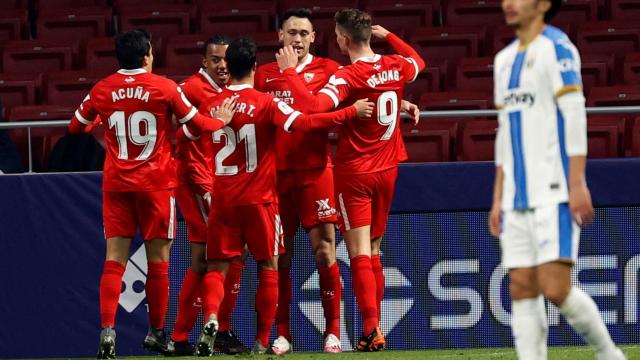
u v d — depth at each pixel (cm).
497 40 4506
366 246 2673
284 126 2516
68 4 5031
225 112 2519
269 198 2562
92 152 3347
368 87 2627
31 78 4381
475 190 3067
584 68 4316
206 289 2555
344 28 2655
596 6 4762
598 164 3042
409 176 3072
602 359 1706
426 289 3072
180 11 4822
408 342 3066
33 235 3128
